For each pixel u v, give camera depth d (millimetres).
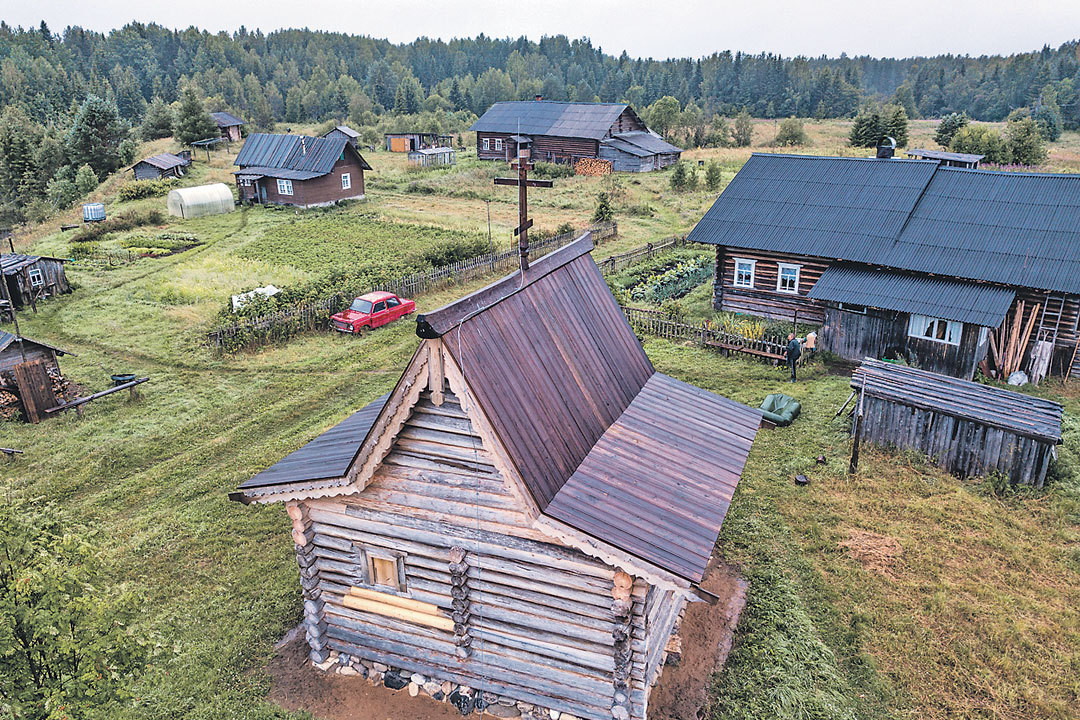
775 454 19719
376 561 11953
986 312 23547
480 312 10633
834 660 12445
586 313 13938
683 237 45625
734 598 14086
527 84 183750
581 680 10992
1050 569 14859
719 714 11367
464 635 11484
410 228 51469
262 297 31109
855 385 20094
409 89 159500
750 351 26812
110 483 19094
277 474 11852
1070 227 25000
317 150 59031
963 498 17500
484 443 9727
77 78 174625
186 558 15656
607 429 12516
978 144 73688
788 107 194000
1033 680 12102
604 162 71562
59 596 9188
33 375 22453
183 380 25938
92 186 73562
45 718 8648
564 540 9820
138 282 38562
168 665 12547
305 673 12461
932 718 11391
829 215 29609
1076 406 22375
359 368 27062
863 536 16062
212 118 91500
